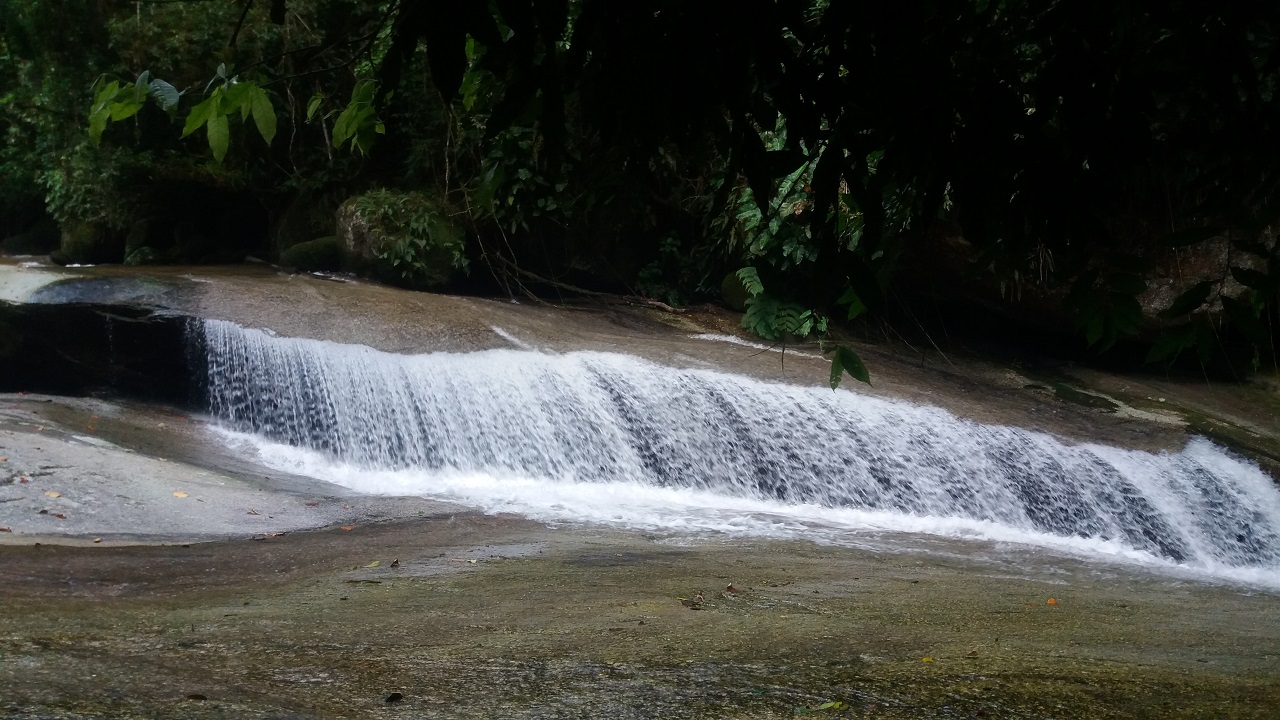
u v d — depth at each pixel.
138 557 6.24
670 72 2.11
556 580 5.61
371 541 7.15
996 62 2.35
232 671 3.21
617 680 3.24
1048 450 10.57
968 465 10.47
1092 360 14.00
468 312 13.09
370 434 10.98
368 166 16.80
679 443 10.88
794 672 3.41
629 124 2.20
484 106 2.91
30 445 8.41
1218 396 12.80
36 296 12.03
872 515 10.05
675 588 5.40
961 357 13.88
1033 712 2.93
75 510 7.34
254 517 7.86
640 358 12.05
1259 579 8.80
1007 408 11.84
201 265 16.50
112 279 12.65
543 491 10.16
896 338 14.22
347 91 14.88
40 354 11.94
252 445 10.95
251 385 11.52
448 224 15.31
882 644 3.96
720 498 10.44
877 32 2.15
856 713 2.90
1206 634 4.55
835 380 2.54
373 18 2.37
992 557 8.07
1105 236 2.31
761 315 13.84
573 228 15.44
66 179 16.67
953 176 2.28
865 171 2.21
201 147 17.11
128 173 16.41
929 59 2.19
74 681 2.92
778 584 5.72
